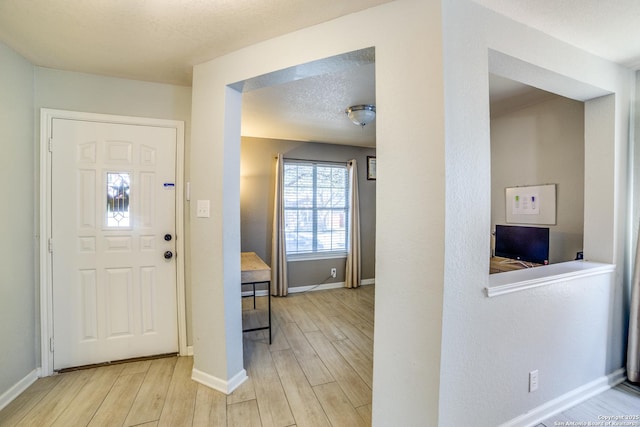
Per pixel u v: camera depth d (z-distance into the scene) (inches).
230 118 75.6
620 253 80.4
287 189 168.1
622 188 80.3
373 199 188.1
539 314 64.6
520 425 62.4
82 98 83.7
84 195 84.4
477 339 55.3
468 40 52.9
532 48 62.2
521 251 103.1
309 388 76.8
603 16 58.9
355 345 102.4
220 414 66.6
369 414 67.0
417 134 51.5
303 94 98.9
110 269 86.8
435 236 50.3
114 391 74.5
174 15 58.3
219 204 74.5
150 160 89.6
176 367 85.8
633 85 81.9
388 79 54.0
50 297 81.7
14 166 72.7
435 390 51.0
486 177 54.8
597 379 76.4
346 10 56.8
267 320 126.0
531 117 109.2
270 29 63.2
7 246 70.7
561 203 100.4
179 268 91.9
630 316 78.2
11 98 71.6
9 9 56.0
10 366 71.2
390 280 55.1
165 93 90.8
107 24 61.2
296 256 169.9
